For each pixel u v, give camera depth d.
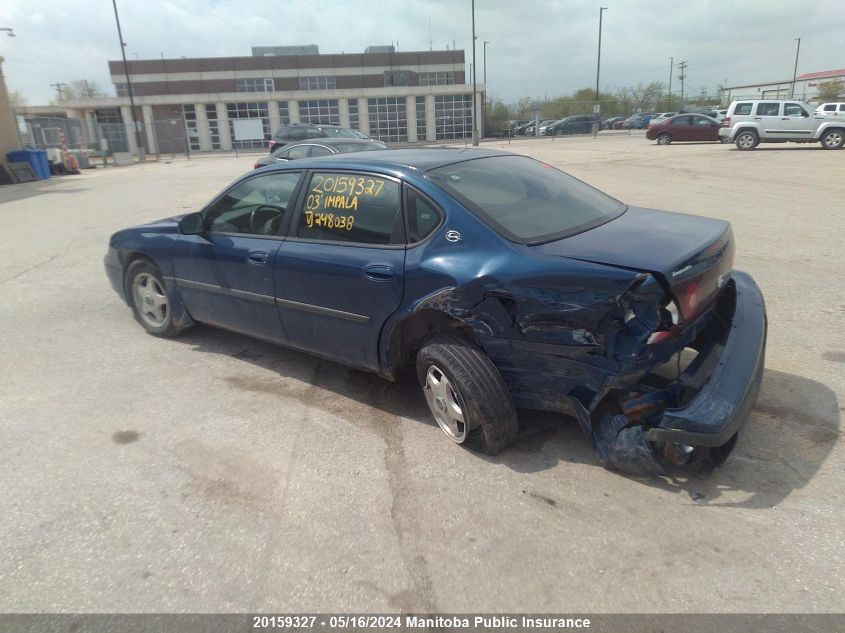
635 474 3.12
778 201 11.00
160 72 60.59
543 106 60.78
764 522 2.77
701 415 2.75
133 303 5.60
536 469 3.25
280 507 3.04
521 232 3.29
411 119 56.84
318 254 3.91
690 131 29.44
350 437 3.69
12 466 3.48
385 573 2.57
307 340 4.19
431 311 3.40
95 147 37.44
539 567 2.57
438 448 3.51
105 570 2.64
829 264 6.77
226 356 5.04
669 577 2.48
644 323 2.80
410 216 3.55
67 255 9.06
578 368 2.98
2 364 4.99
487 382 3.20
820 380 4.06
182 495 3.16
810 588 2.39
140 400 4.28
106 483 3.29
